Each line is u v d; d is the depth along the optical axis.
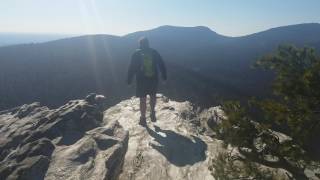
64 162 6.56
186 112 11.13
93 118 9.13
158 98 13.17
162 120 9.99
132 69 9.14
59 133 8.05
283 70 6.51
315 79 5.35
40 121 8.98
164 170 6.76
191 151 7.68
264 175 5.19
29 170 6.12
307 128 5.23
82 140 7.62
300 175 5.45
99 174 6.13
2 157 7.70
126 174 6.68
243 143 5.35
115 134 8.19
